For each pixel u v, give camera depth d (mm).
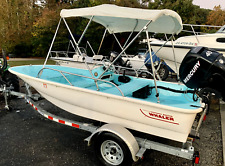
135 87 2836
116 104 2271
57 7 15758
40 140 2789
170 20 2668
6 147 2564
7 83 3992
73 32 13523
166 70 6262
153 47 5770
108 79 3631
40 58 15867
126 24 3383
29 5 17562
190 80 2158
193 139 2299
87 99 2521
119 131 2086
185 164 2375
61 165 2240
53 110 4016
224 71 1955
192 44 4980
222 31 5227
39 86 3035
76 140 2840
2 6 15484
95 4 12773
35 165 2217
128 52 14680
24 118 3557
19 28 16297
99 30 12812
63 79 3812
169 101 2760
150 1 16422
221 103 4793
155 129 2170
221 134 3180
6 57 4387
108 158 2240
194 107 1981
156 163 2381
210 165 2348
